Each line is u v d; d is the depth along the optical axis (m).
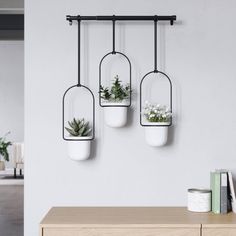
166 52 1.80
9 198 3.42
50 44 1.79
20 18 2.91
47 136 1.78
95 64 1.79
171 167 1.79
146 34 1.80
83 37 1.79
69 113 1.79
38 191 1.78
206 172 1.79
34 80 1.78
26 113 1.78
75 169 1.79
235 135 1.80
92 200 1.79
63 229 1.46
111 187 1.79
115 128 1.79
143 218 1.55
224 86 1.80
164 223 1.46
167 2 1.80
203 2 1.80
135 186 1.79
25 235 1.78
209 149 1.79
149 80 1.80
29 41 1.78
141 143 1.79
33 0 1.78
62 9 1.79
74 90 1.79
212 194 1.64
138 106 1.79
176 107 1.80
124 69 1.79
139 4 1.80
